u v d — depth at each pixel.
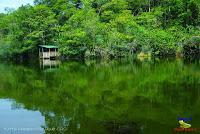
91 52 59.84
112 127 15.19
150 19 66.56
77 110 18.88
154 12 69.94
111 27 62.72
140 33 60.47
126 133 14.32
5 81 32.28
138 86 26.39
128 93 23.48
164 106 18.92
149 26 66.19
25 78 34.28
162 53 59.16
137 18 69.12
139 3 78.00
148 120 16.02
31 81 31.72
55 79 32.62
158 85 26.47
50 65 50.69
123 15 65.25
